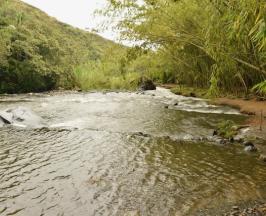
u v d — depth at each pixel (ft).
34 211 24.00
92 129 51.96
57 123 57.21
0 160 35.47
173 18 58.95
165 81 183.62
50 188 28.17
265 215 23.57
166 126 56.03
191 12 57.36
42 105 82.23
